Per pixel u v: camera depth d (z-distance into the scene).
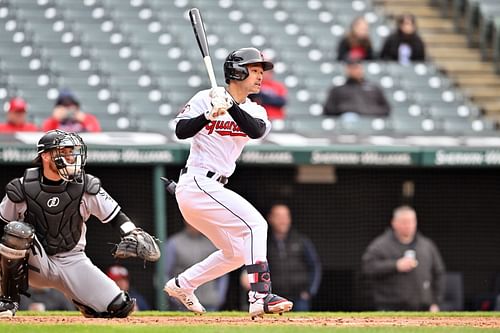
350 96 55.59
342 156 46.31
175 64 62.22
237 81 27.45
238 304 47.69
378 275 44.19
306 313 33.59
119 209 28.47
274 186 50.66
